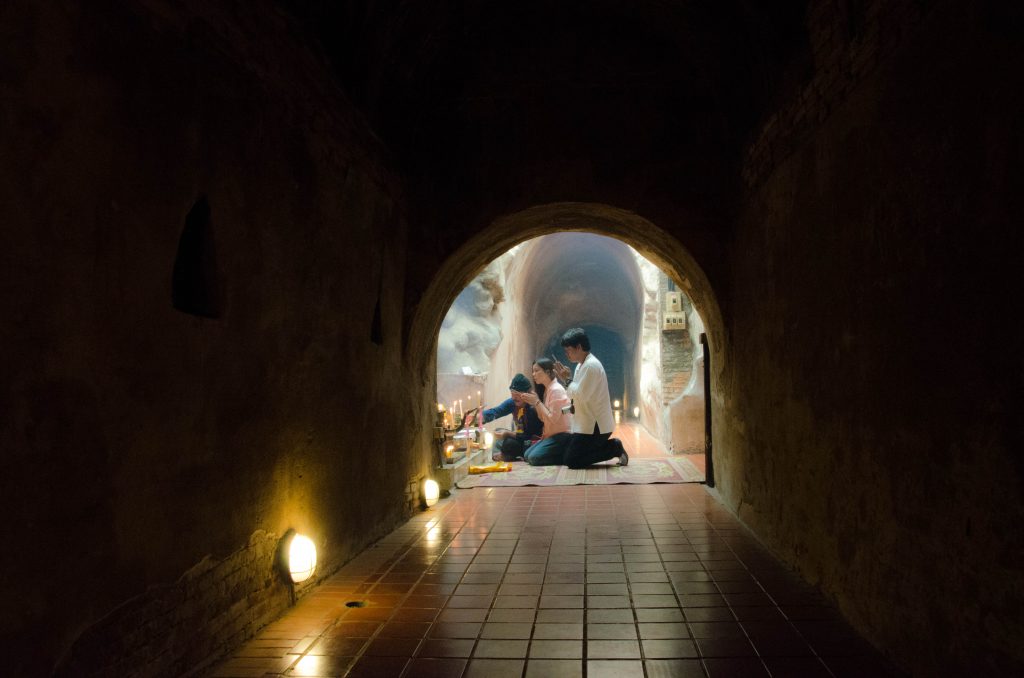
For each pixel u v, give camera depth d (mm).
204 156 3541
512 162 7469
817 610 4387
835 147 4316
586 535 6457
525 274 18250
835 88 4305
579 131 7477
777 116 5488
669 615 4344
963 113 2861
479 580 5113
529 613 4410
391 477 6762
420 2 6090
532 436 11977
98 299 2770
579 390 10633
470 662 3686
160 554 3164
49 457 2498
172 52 3271
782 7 5199
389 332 6746
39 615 2443
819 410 4652
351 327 5691
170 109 3252
